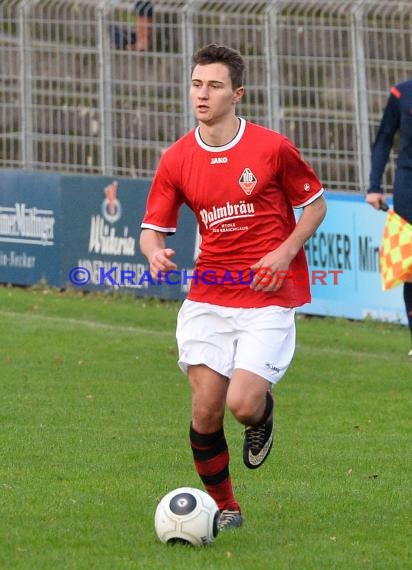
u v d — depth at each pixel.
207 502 19.12
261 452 20.22
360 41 49.12
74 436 27.66
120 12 52.09
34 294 51.66
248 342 19.30
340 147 49.78
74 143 52.94
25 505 21.30
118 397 32.59
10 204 53.69
